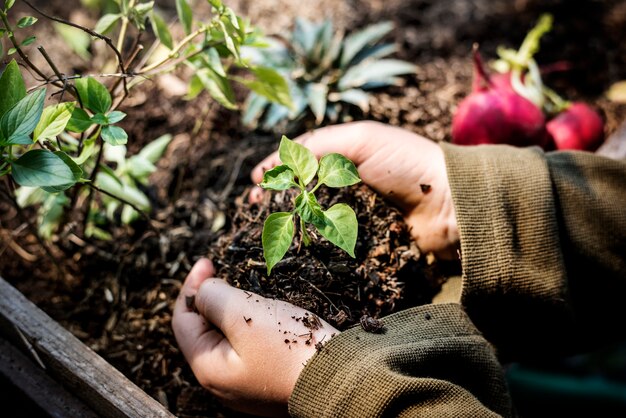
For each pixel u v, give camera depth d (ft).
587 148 1.49
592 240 1.18
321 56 1.57
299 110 1.50
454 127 1.45
